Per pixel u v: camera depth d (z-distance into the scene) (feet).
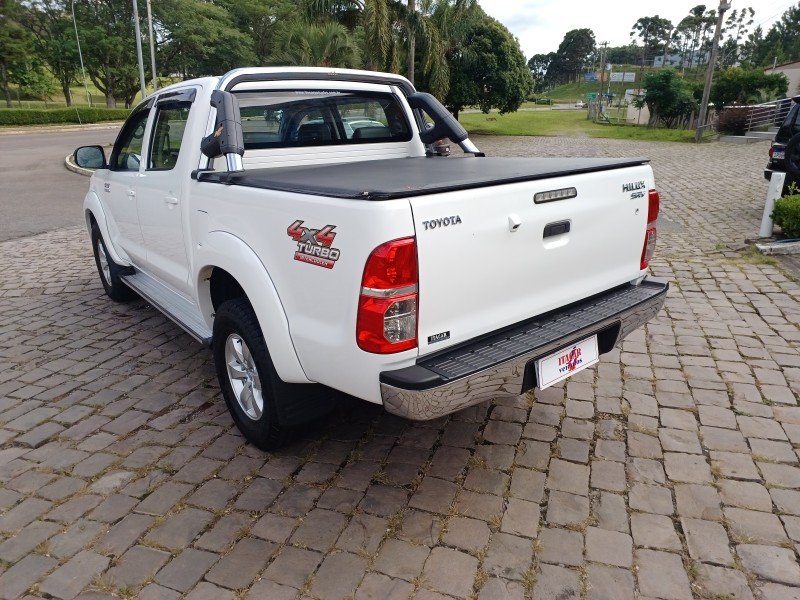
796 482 9.51
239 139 10.25
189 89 12.07
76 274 22.90
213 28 145.38
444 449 10.69
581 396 12.39
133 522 9.00
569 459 10.29
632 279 11.02
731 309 16.98
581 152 71.92
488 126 129.39
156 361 14.78
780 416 11.42
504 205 8.24
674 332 15.47
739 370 13.30
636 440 10.79
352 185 8.11
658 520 8.75
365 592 7.60
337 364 8.02
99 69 161.48
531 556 8.13
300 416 9.72
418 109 15.58
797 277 19.54
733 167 51.37
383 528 8.73
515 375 8.31
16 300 19.90
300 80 12.51
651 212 10.94
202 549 8.42
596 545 8.30
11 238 29.60
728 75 112.27
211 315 11.70
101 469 10.36
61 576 8.01
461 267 7.88
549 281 9.24
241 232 9.53
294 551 8.32
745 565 7.89
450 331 8.04
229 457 10.63
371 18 64.34
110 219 17.08
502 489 9.54
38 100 207.51
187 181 11.27
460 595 7.52
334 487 9.70
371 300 7.32
